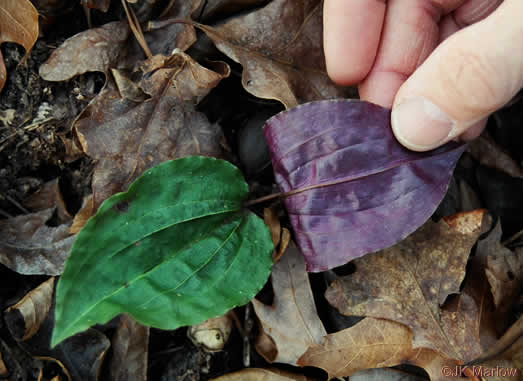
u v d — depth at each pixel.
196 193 0.23
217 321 0.25
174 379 0.25
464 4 0.26
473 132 0.26
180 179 0.23
